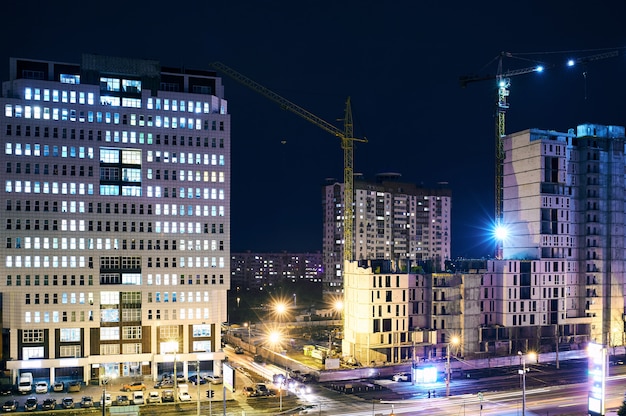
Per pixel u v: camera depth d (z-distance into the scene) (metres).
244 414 128.88
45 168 163.25
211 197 176.12
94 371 165.00
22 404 141.62
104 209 167.50
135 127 170.62
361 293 180.50
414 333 184.88
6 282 158.62
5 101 160.38
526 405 141.50
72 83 167.12
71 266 163.75
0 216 158.88
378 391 155.25
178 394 148.38
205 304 173.25
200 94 176.88
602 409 101.06
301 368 177.62
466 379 170.00
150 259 170.00
